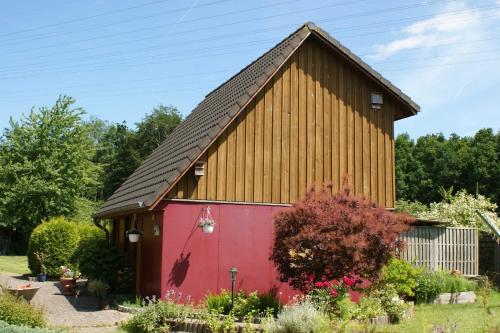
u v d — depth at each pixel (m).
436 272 16.20
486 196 43.66
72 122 37.12
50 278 21.95
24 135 36.12
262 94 14.31
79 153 36.69
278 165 14.25
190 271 12.88
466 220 23.33
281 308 11.64
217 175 13.45
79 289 17.66
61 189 35.72
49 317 12.76
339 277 11.50
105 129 81.44
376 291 11.57
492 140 46.16
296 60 14.91
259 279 13.54
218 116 14.49
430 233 17.86
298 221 11.64
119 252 16.50
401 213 12.27
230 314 10.77
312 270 11.39
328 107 15.12
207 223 12.78
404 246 11.72
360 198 12.38
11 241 38.31
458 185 45.69
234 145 13.77
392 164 15.75
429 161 48.22
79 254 16.25
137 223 15.80
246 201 13.71
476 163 44.50
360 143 15.42
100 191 56.91
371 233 11.14
